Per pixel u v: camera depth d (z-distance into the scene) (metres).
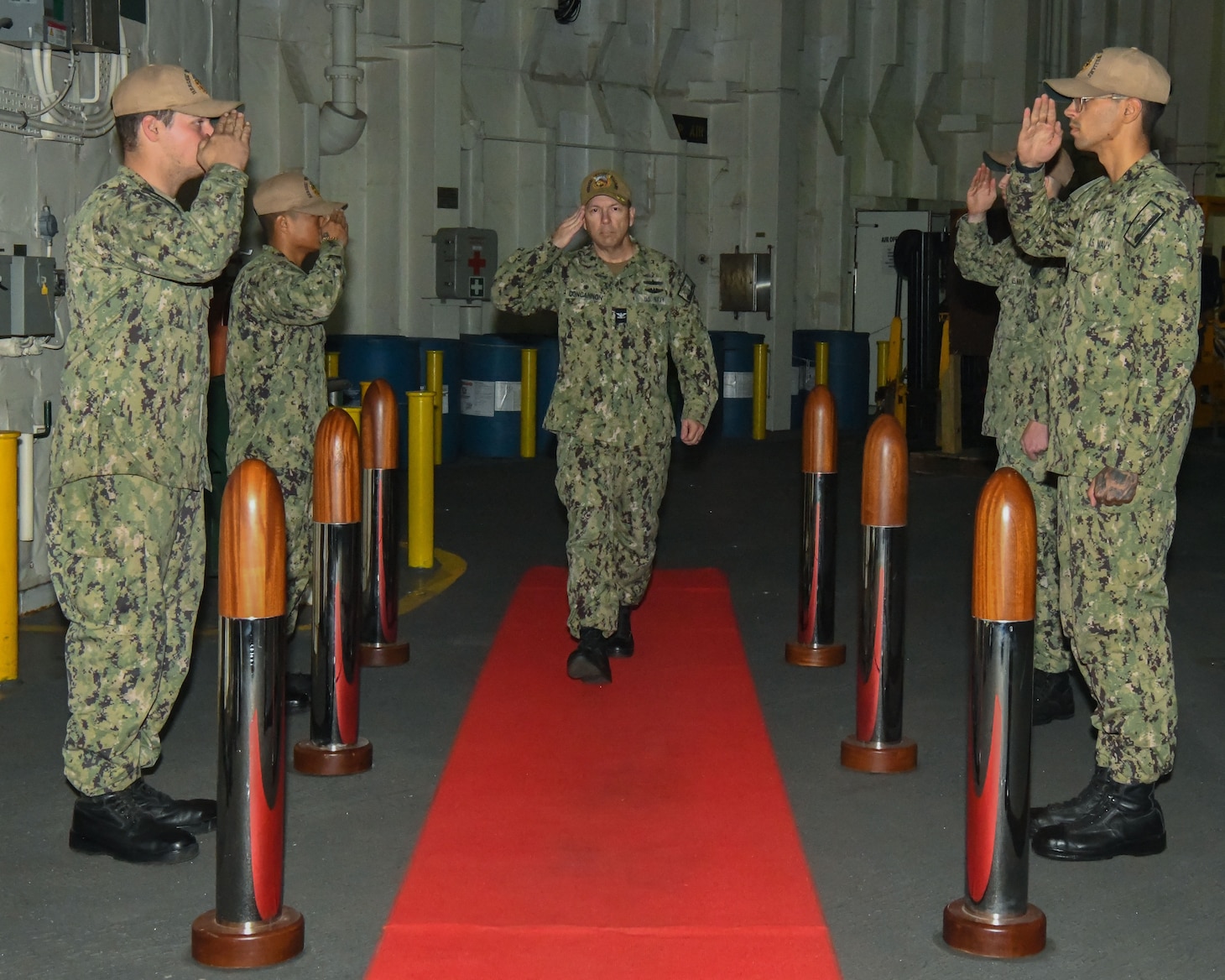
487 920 3.43
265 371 4.98
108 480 3.60
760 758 4.78
